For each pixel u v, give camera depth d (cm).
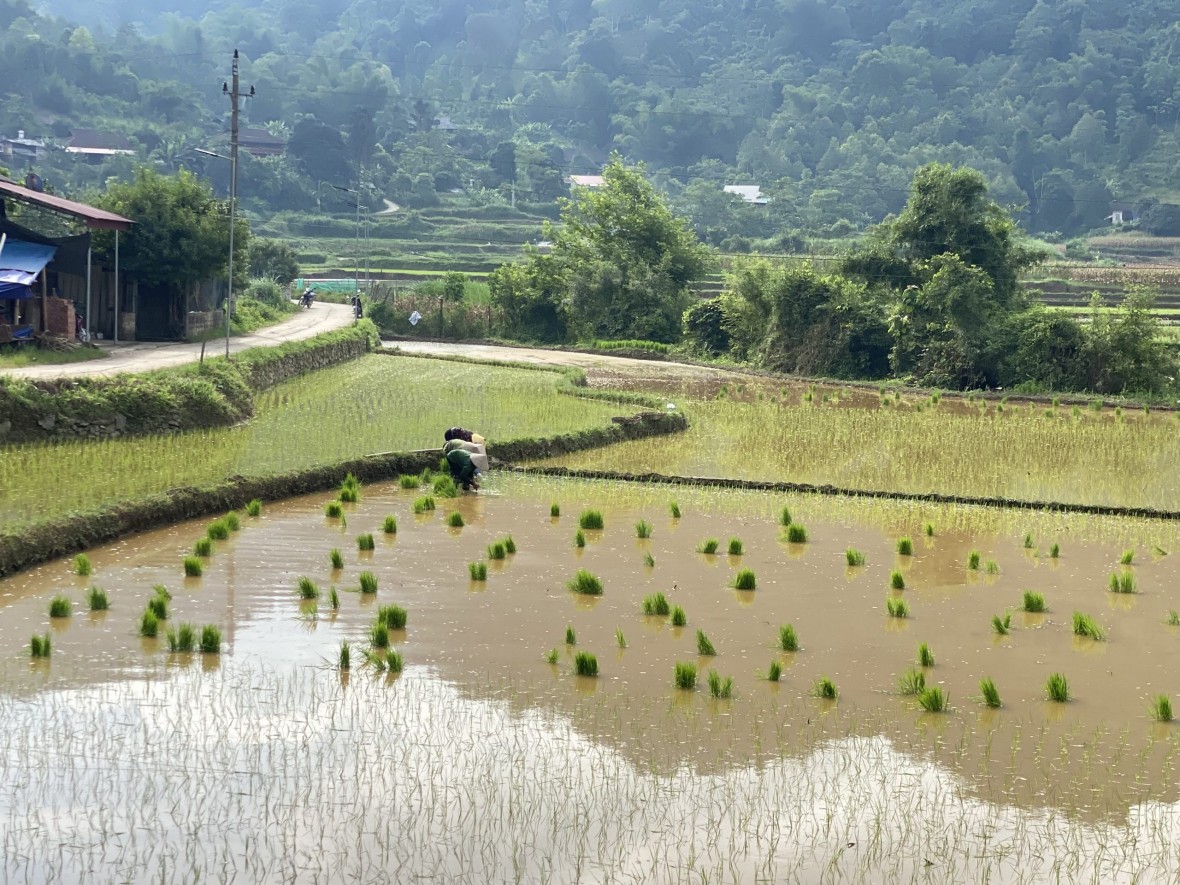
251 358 3300
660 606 1332
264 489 1864
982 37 18700
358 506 1877
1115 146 15488
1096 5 18650
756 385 4209
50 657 1101
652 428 2842
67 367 2716
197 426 2408
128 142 12456
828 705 1058
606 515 1878
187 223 3844
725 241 11175
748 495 2109
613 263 6331
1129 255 11856
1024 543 1767
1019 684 1135
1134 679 1161
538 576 1476
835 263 5078
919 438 2866
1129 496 2180
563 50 19738
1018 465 2511
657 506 1972
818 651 1218
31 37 13975
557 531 1745
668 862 769
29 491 1680
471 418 2753
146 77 16050
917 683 1101
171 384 2420
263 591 1354
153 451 2100
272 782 858
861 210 14075
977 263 4688
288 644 1165
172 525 1673
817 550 1688
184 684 1045
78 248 3484
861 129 16488
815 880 756
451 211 12444
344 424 2583
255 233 10962
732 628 1287
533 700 1038
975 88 17538
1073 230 13925
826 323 4838
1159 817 853
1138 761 952
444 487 2002
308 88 16425
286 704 1005
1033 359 4341
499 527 1759
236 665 1098
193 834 782
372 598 1342
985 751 962
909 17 19512
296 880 732
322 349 4131
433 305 6569
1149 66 16938
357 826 800
